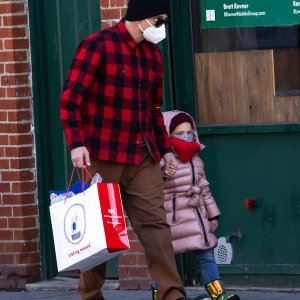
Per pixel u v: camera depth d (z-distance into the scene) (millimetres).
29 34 21406
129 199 17266
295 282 20328
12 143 21375
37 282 21641
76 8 21406
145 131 17047
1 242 21594
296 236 20203
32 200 21531
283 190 20203
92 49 16547
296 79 20312
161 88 17516
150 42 17125
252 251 20484
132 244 20594
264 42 20406
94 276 17469
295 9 20219
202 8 20594
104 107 16766
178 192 17859
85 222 16031
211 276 17859
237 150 20391
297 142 20094
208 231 17891
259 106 20516
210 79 20672
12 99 21328
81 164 16297
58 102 21641
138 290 20672
